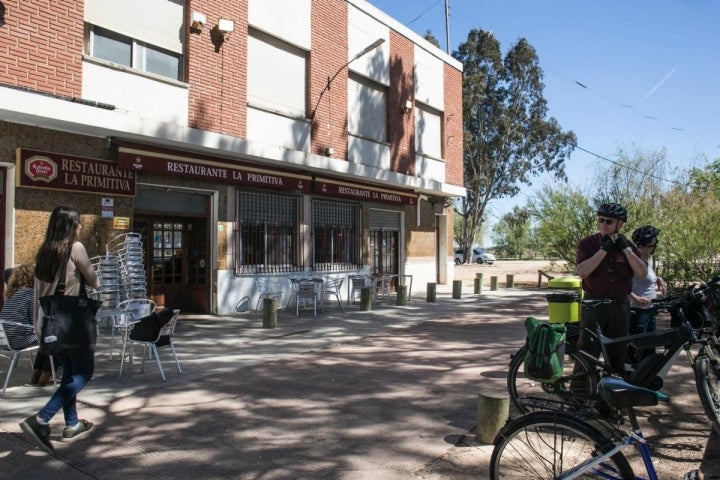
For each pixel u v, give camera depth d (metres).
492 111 38.97
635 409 5.45
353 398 5.85
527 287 20.69
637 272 4.80
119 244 10.20
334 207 15.69
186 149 11.26
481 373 6.93
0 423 4.94
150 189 11.25
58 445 4.48
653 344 4.30
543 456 3.23
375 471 4.09
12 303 5.75
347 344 8.86
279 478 3.97
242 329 10.33
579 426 3.08
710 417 4.30
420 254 19.84
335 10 14.77
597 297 4.95
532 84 38.72
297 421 5.14
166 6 10.78
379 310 13.40
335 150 14.65
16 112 8.37
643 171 18.34
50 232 4.52
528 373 4.31
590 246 5.04
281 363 7.45
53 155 9.24
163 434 4.77
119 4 10.00
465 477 4.00
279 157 12.66
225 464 4.19
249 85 12.47
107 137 10.01
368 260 16.81
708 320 4.55
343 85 15.00
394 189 17.47
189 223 12.44
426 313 12.84
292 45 13.51
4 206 8.88
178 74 11.05
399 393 6.04
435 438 4.75
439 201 20.80
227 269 12.38
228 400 5.75
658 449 4.46
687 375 6.70
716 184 17.23
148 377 6.61
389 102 16.92
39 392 5.85
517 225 42.72
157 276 11.91
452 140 20.55
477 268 37.34
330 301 15.27
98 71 9.59
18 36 8.54
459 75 21.09
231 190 12.50
